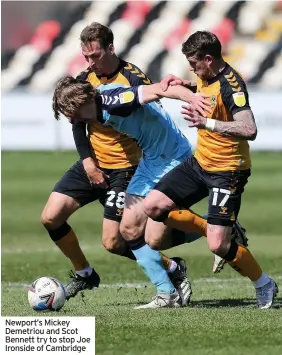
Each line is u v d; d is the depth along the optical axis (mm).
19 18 134125
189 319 24484
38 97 99000
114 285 33750
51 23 129250
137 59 122438
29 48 126688
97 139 28656
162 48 122875
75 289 29828
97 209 63781
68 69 124062
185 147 28125
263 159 92625
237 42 121312
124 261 40344
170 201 26703
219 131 24781
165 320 24438
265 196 66875
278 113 94688
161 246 27562
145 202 26859
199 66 25391
